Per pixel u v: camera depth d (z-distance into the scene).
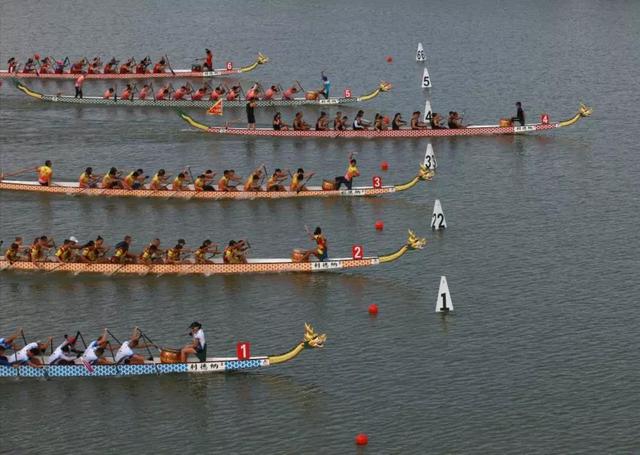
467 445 187.25
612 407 197.38
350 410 198.25
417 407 198.50
